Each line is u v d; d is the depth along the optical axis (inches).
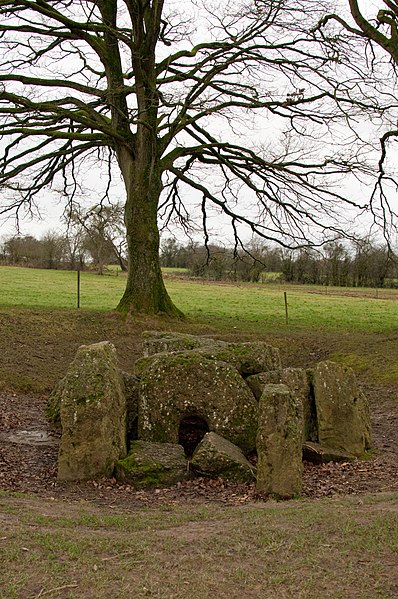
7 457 415.2
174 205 1217.4
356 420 467.5
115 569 226.1
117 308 987.3
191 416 440.8
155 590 211.3
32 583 212.2
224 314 1259.8
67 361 780.0
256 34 938.1
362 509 302.7
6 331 840.9
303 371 485.7
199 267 1722.4
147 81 921.5
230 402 432.5
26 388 644.1
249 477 382.3
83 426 382.9
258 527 274.2
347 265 2239.2
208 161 1090.1
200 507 326.0
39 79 928.3
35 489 358.9
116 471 385.1
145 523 285.4
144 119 946.1
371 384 737.6
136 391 454.3
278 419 360.2
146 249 989.2
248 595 210.5
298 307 1493.6
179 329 949.2
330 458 442.3
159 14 937.5
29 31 946.1
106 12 1017.5
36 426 504.4
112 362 417.4
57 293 1528.1
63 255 2773.1
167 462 382.9
